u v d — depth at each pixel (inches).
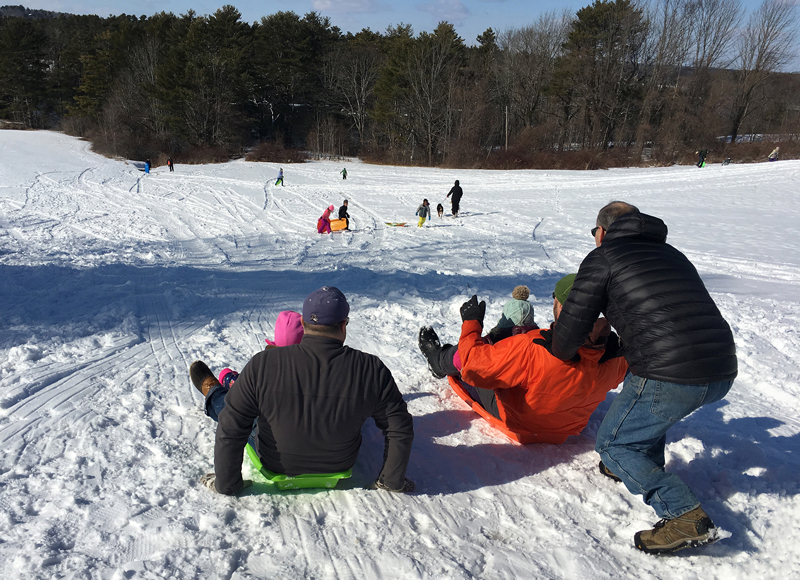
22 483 107.5
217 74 2420.0
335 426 101.7
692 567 94.7
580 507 112.4
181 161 2159.2
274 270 395.2
